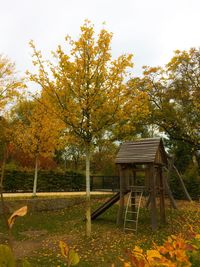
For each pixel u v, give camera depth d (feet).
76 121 39.04
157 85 72.59
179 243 7.94
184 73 72.43
